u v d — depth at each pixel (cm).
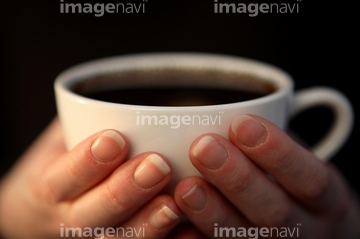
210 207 28
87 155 28
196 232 30
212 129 28
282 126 30
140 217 29
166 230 29
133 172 28
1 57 52
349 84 49
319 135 51
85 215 29
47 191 31
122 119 27
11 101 54
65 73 33
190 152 27
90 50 51
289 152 28
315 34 48
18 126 55
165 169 27
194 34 51
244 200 29
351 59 48
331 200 32
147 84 33
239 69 35
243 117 28
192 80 34
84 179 29
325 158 34
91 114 28
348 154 50
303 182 30
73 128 29
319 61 49
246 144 28
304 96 33
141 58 36
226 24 50
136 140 28
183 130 27
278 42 49
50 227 33
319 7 47
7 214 39
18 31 51
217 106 27
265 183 29
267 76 34
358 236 38
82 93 31
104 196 28
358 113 49
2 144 56
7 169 53
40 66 52
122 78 34
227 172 28
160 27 51
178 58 36
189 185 28
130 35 51
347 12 47
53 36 51
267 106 28
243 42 50
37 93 54
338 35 48
